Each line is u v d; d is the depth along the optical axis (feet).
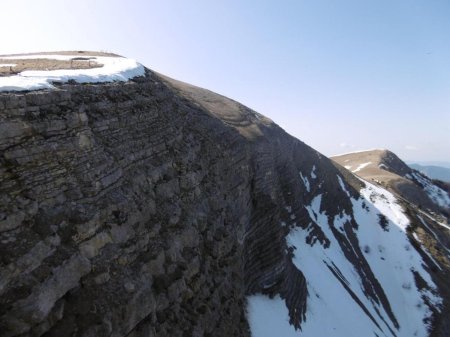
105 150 47.83
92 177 41.81
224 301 63.82
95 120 49.19
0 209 30.22
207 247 64.39
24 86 40.52
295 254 145.18
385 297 189.47
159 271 47.11
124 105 59.06
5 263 28.32
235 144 122.83
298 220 175.01
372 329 136.98
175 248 52.65
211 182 80.23
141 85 74.64
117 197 44.93
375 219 251.19
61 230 34.78
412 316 182.29
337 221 223.71
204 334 52.01
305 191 215.72
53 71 58.39
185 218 59.93
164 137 67.97
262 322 87.97
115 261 39.73
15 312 27.50
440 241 260.83
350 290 156.66
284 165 192.03
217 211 76.02
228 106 216.95
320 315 118.42
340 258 183.42
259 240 110.93
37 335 28.76
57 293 31.14
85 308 33.27
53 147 38.14
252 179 127.85
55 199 35.91
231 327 63.05
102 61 94.02
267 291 101.76
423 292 196.13
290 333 93.61
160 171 59.72
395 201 287.07
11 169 33.12
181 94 133.39
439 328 174.70
